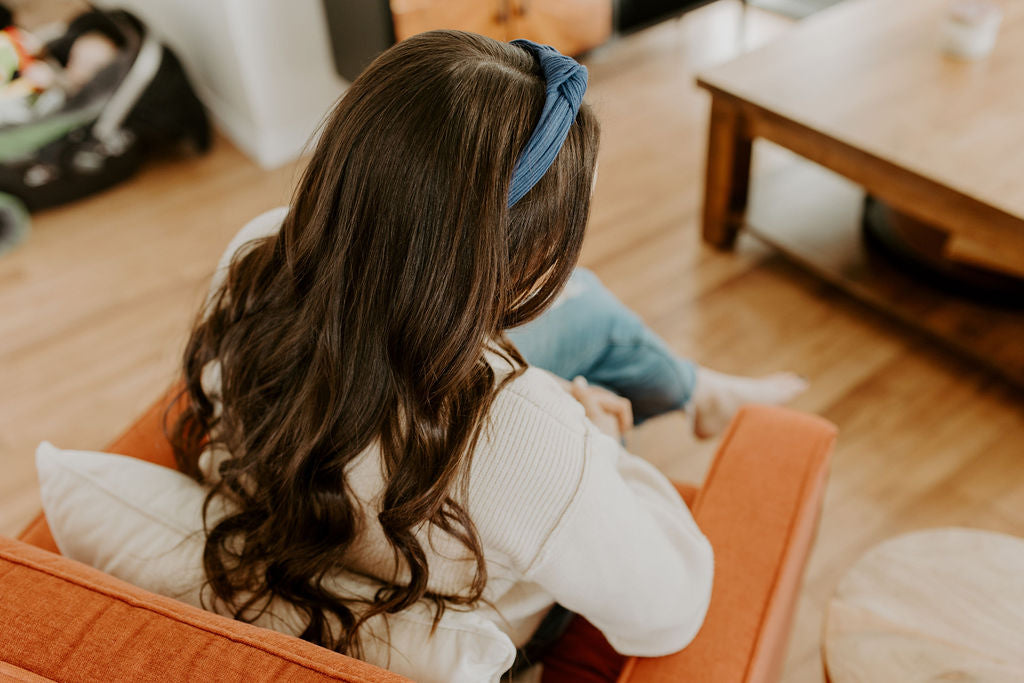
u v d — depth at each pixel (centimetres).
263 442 61
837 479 149
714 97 173
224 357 65
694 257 203
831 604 87
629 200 224
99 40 233
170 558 68
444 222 48
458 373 52
